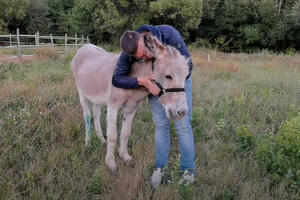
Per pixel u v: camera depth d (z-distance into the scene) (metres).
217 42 28.06
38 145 4.07
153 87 2.94
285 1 28.91
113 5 22.38
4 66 9.18
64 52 14.60
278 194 3.19
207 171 3.59
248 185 3.23
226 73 10.21
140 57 3.00
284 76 10.17
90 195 3.15
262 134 4.25
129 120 3.74
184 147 3.25
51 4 31.56
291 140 3.49
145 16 22.64
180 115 2.77
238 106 5.91
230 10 28.25
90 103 5.56
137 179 3.21
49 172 3.38
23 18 29.41
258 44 28.86
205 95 6.80
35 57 11.88
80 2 25.19
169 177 3.35
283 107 6.12
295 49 27.66
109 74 3.65
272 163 3.50
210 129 4.80
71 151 3.87
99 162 3.77
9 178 3.24
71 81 7.34
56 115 5.12
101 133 4.42
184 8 22.70
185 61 2.84
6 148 3.76
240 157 3.99
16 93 5.96
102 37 26.08
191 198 3.00
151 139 4.27
